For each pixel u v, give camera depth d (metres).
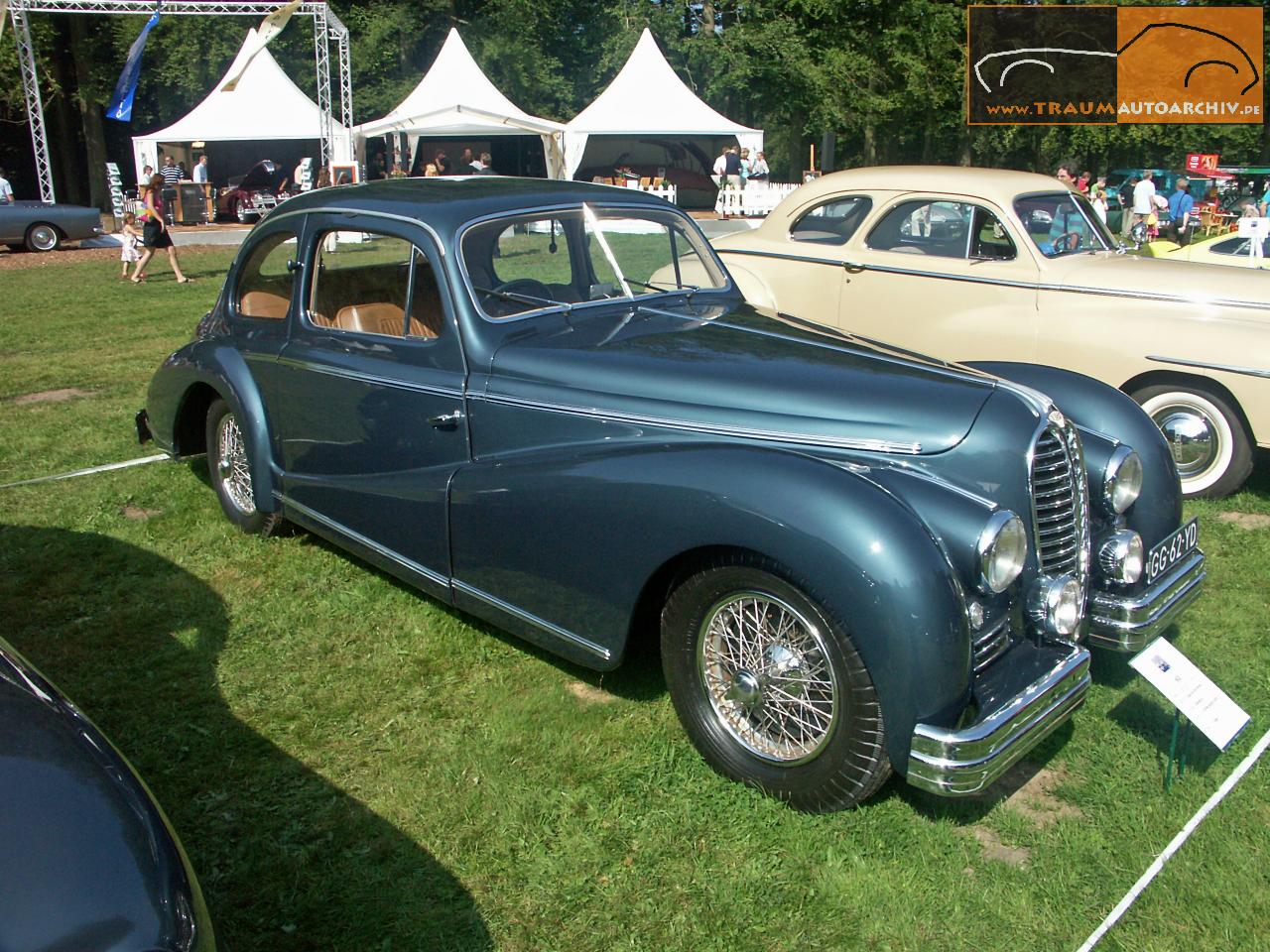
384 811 3.10
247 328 4.78
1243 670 3.91
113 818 1.91
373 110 31.73
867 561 2.70
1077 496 3.37
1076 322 6.09
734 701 3.15
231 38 30.14
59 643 4.06
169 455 5.50
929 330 6.70
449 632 4.16
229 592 4.52
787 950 2.59
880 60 34.84
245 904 2.72
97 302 12.70
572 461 3.34
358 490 4.14
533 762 3.33
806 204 7.35
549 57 34.78
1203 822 3.03
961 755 2.70
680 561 3.15
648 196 4.46
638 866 2.88
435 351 3.81
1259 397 5.50
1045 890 2.78
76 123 34.53
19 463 6.29
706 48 32.53
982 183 6.51
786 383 3.32
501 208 3.93
